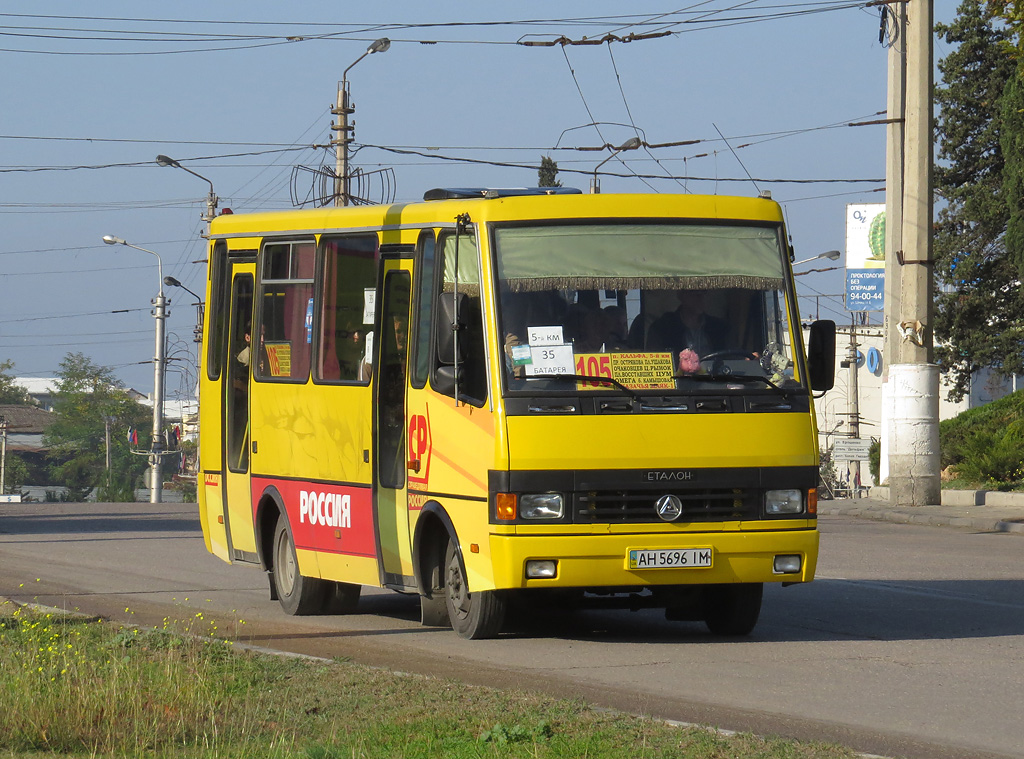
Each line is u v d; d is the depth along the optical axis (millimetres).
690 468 19906
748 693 17078
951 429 67938
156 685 16500
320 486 24406
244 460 27078
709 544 19891
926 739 14570
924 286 52125
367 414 23109
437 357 21172
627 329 20297
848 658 19750
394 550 22469
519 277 20266
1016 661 19484
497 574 19703
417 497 21703
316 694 16375
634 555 19656
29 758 13523
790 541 20188
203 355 28828
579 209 20656
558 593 21266
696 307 20547
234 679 17219
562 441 19625
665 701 16562
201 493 29047
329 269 24484
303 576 24891
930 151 51594
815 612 24906
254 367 26609
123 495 139625
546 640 21578
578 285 20328
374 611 25891
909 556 35562
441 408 21062
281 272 25922
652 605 21562
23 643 20125
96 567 33875
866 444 89062
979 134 90625
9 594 28141
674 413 19953
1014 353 88812
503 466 19578
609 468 19703
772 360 20609
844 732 14875
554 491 19609
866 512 51844
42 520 54688
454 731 14328
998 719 15570
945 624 23359
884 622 23625
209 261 28562
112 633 21422
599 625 23516
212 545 28766
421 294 22016
